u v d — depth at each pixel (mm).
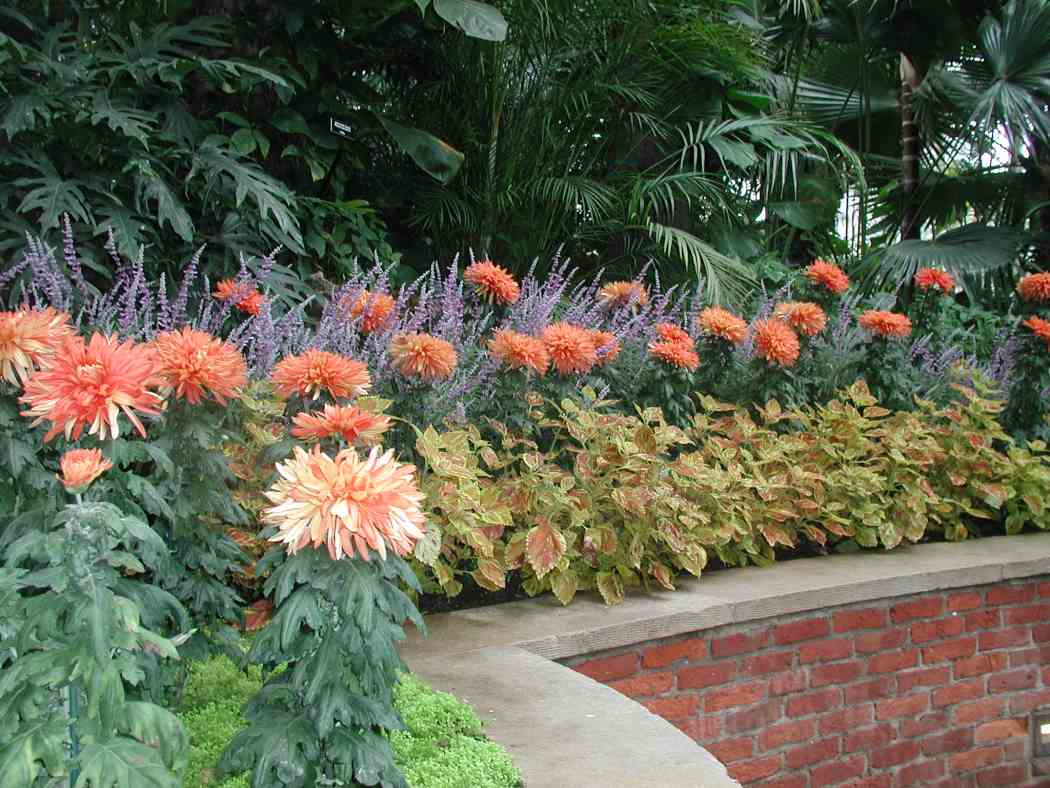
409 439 3406
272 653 1727
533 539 3377
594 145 7207
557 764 2133
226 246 4809
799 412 4594
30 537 1509
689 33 6703
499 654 2883
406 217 6711
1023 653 4359
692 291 6367
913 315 6688
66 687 1573
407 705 2303
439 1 5098
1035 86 7109
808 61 9352
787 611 3615
